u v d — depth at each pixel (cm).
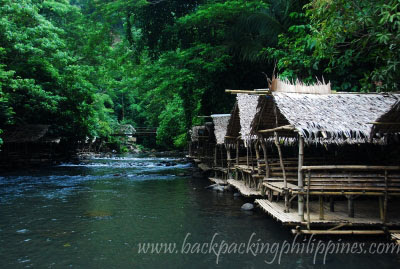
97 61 2780
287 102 654
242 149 1559
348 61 1011
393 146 912
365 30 973
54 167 2420
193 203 1041
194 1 2003
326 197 862
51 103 2309
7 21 1992
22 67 2180
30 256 585
